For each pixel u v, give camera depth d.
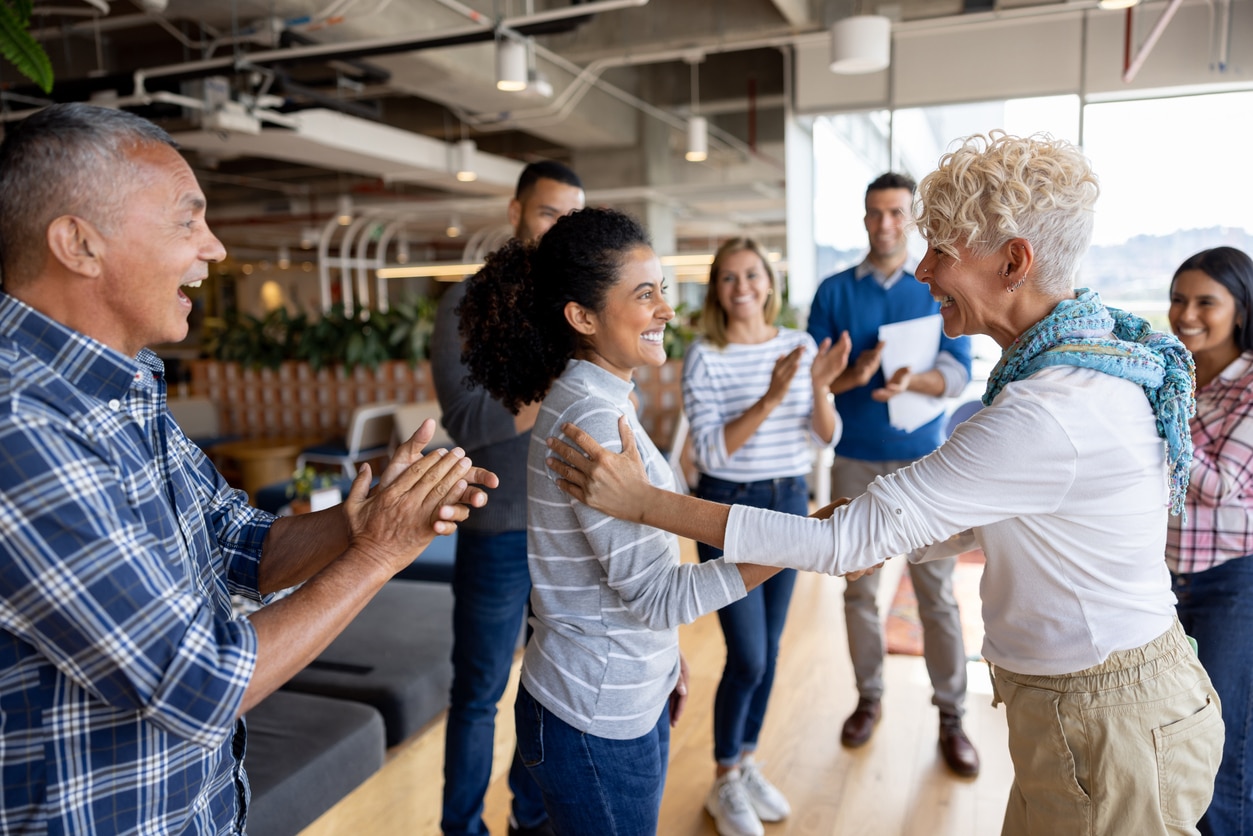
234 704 0.93
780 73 9.38
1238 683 1.91
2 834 0.93
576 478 1.33
